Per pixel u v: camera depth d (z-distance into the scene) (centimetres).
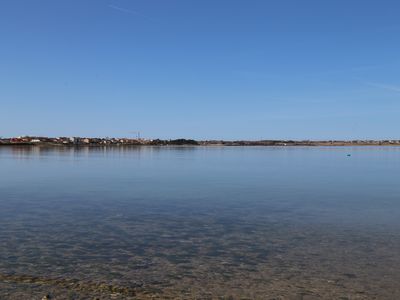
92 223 2227
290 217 2438
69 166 7500
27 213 2527
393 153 17362
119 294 1238
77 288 1277
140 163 8744
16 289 1261
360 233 2012
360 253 1669
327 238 1912
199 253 1666
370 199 3216
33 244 1769
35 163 8406
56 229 2066
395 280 1372
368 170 6894
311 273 1435
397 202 3047
